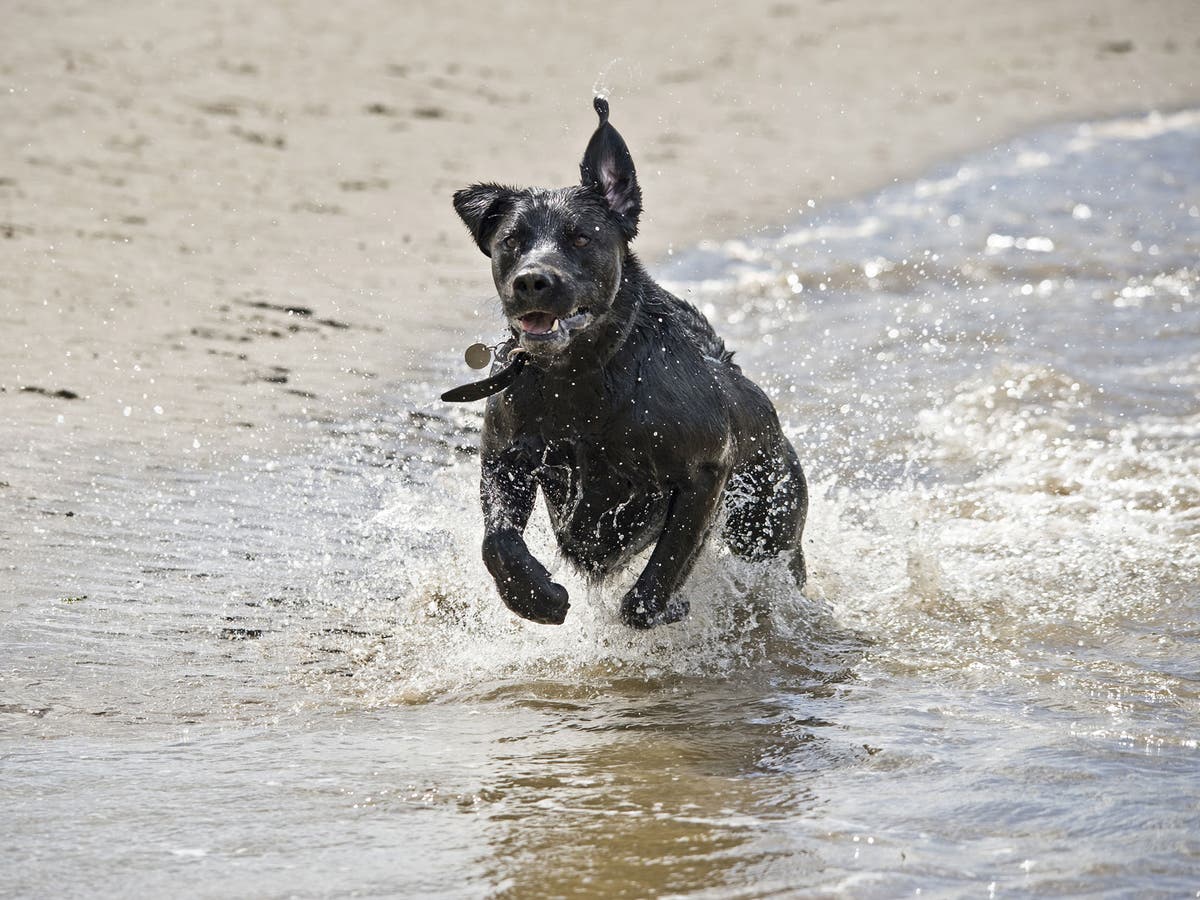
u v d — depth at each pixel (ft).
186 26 114.73
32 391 45.42
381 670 30.09
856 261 72.69
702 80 120.57
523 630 32.76
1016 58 140.97
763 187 88.94
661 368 31.30
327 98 98.07
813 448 47.37
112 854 21.25
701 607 34.22
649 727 27.37
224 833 22.06
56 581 33.06
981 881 20.93
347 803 23.31
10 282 56.08
